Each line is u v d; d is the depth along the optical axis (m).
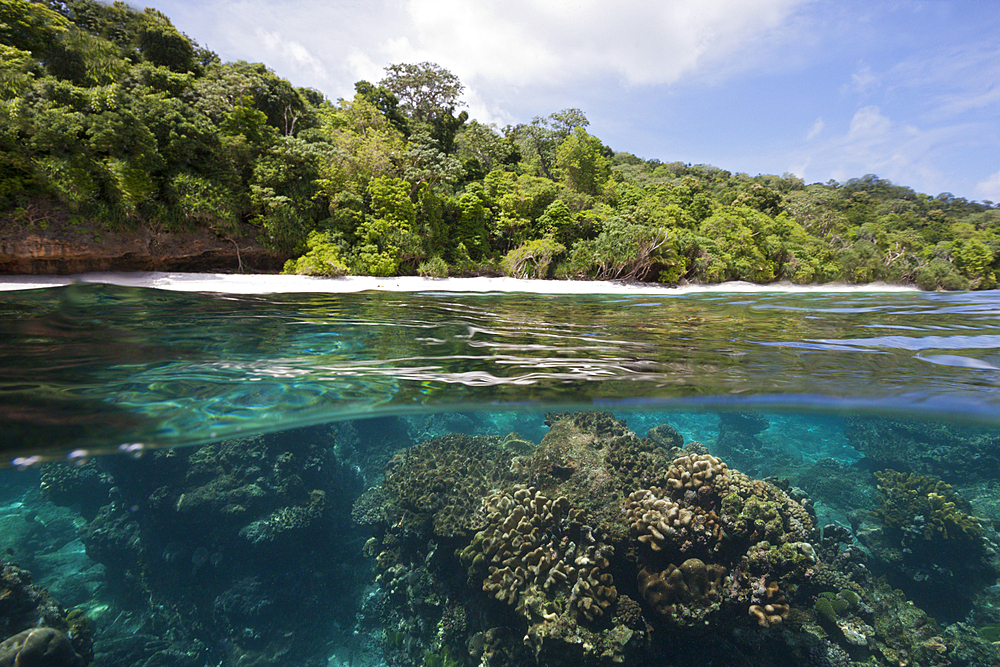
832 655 8.68
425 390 4.54
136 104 17.67
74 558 15.77
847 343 7.50
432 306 11.83
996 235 57.00
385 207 23.83
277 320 7.78
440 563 11.66
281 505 14.85
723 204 50.00
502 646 9.38
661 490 10.20
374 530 14.60
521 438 16.12
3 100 15.04
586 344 7.04
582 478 10.83
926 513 13.78
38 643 9.30
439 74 40.25
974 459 17.78
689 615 8.15
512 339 7.24
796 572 8.98
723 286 29.80
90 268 16.59
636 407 5.22
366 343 6.31
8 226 14.59
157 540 14.59
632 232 27.62
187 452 15.27
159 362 4.70
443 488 12.62
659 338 7.82
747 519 9.35
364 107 33.53
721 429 24.00
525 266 26.95
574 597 8.63
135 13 25.53
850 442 22.52
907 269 39.59
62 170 15.05
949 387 5.00
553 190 33.03
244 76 25.94
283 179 21.30
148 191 17.22
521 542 9.71
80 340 5.30
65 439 2.90
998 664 9.97
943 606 12.21
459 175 28.31
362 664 12.09
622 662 7.93
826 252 38.19
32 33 19.02
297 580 14.08
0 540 15.77
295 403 4.04
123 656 12.26
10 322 6.04
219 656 12.73
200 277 17.59
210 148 19.30
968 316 12.16
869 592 10.62
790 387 4.95
